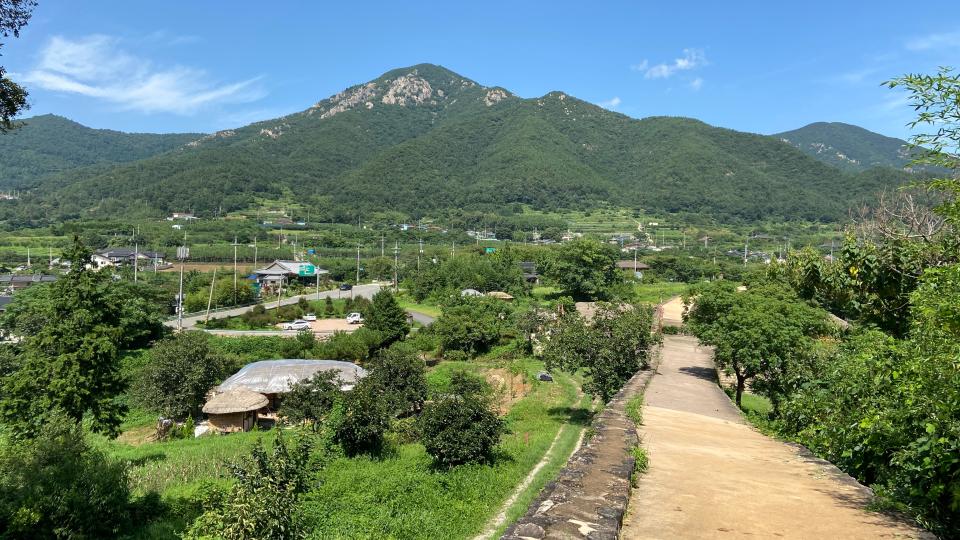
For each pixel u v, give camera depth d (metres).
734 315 22.20
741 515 5.84
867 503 6.30
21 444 12.88
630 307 28.78
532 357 44.66
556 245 117.94
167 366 28.14
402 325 48.12
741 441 11.09
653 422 12.91
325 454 17.67
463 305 51.69
